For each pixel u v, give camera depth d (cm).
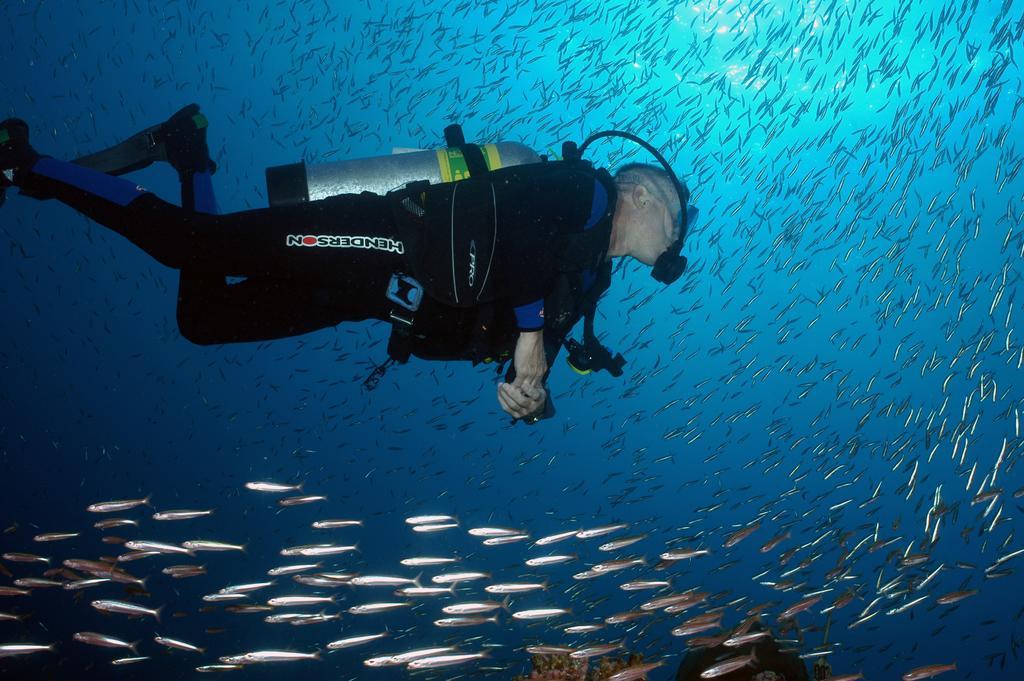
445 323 293
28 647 402
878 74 1388
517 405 283
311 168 295
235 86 1653
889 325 1581
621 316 1722
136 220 278
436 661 410
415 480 1816
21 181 285
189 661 941
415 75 1573
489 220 265
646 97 1462
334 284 286
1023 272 1438
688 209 301
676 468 1764
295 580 432
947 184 1445
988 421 1368
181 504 1673
